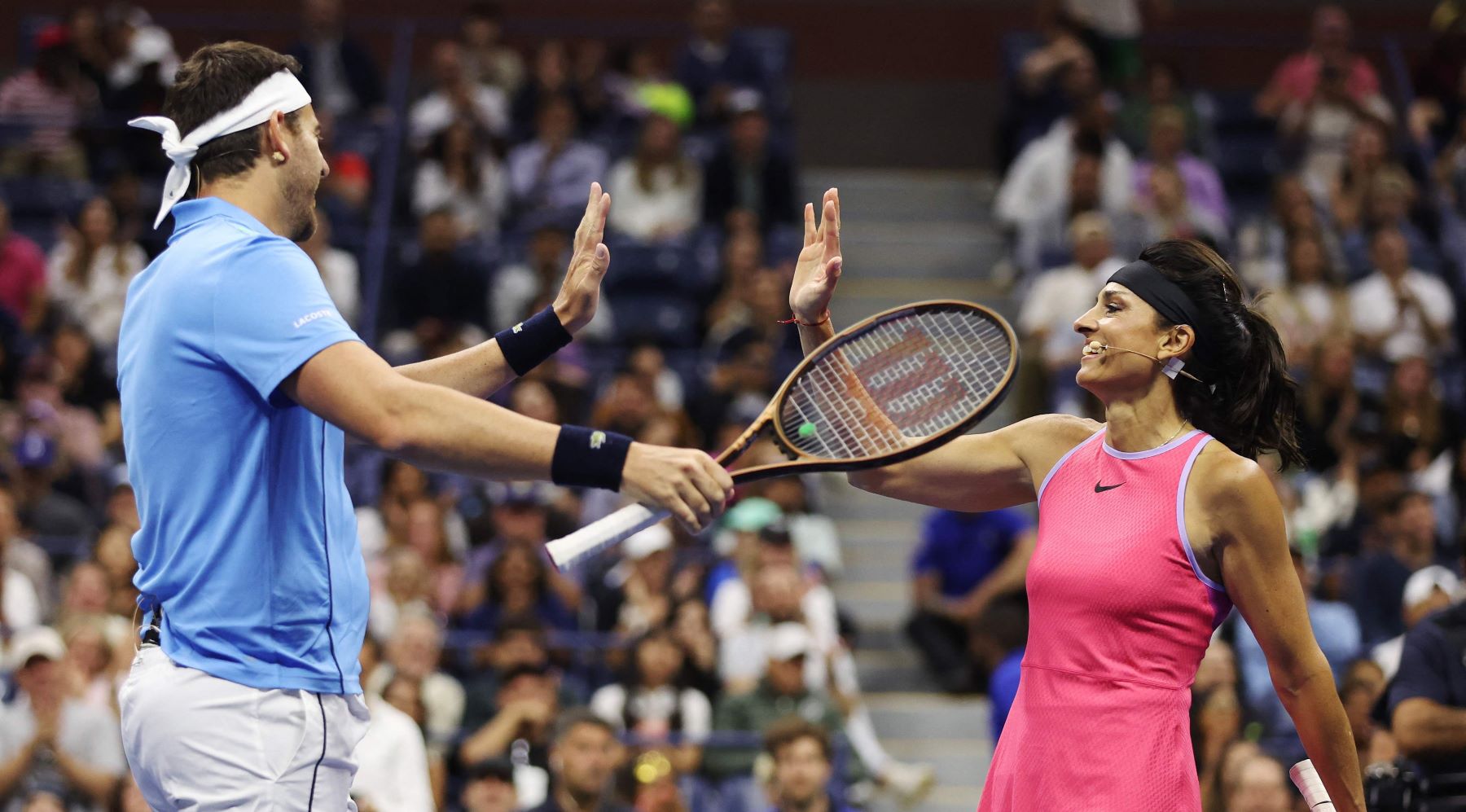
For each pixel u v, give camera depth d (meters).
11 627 12.63
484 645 12.57
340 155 19.27
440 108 20.23
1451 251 19.03
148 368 4.52
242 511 4.45
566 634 13.20
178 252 4.59
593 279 5.29
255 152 4.71
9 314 16.77
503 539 13.74
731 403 15.71
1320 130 20.52
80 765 10.94
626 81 21.80
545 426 4.32
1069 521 5.12
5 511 13.10
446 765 11.49
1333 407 15.66
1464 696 8.29
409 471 14.27
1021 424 5.48
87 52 20.38
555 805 10.21
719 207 19.19
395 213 19.08
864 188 22.33
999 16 24.34
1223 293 5.14
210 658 4.43
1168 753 4.88
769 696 12.34
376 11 23.88
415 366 5.24
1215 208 19.09
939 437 4.91
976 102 24.23
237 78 4.70
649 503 4.33
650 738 11.56
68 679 11.10
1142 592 4.91
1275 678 5.04
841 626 14.48
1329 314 17.39
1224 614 5.04
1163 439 5.09
